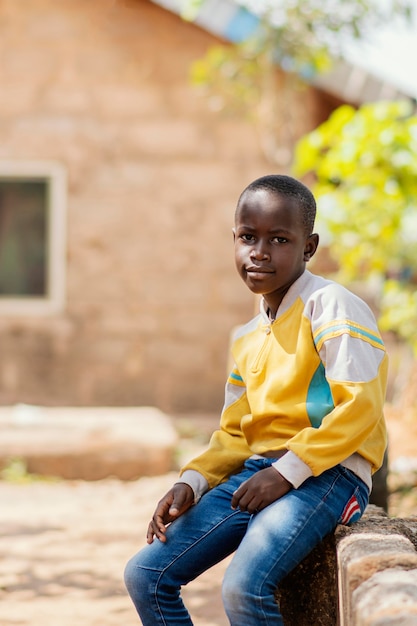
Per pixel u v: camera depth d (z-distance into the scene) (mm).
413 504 6332
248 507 2928
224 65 10648
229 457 3254
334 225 8195
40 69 11711
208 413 11805
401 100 10773
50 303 11766
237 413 3330
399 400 9195
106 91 11742
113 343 11812
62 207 11742
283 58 10055
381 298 10219
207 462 3254
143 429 9617
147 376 11805
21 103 11711
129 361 11805
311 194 3146
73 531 6691
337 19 9273
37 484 8906
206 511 3137
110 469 9156
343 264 9172
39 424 9867
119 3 11688
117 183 11766
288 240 3043
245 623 2836
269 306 3203
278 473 2910
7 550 6109
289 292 3123
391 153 7723
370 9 9141
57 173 11734
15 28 11680
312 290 3084
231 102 11375
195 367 11812
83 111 11742
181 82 11734
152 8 11703
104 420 10195
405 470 6766
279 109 11156
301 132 11492
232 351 3348
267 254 3037
